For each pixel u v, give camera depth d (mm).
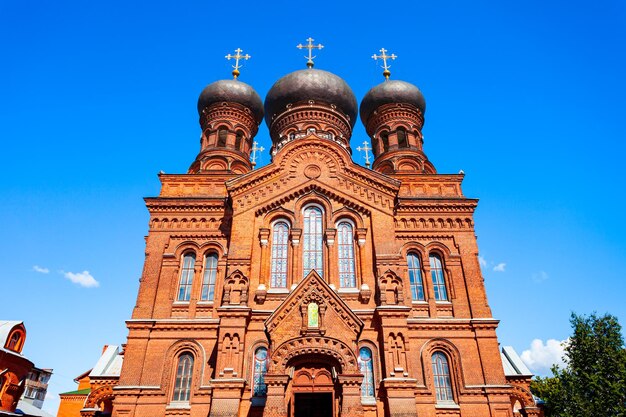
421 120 41344
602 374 31156
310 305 23312
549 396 33406
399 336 23938
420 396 24422
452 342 25891
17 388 38531
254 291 26031
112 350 31547
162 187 31500
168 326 25969
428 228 29672
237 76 43562
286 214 28688
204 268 28625
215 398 22312
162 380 24641
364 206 28531
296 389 22156
